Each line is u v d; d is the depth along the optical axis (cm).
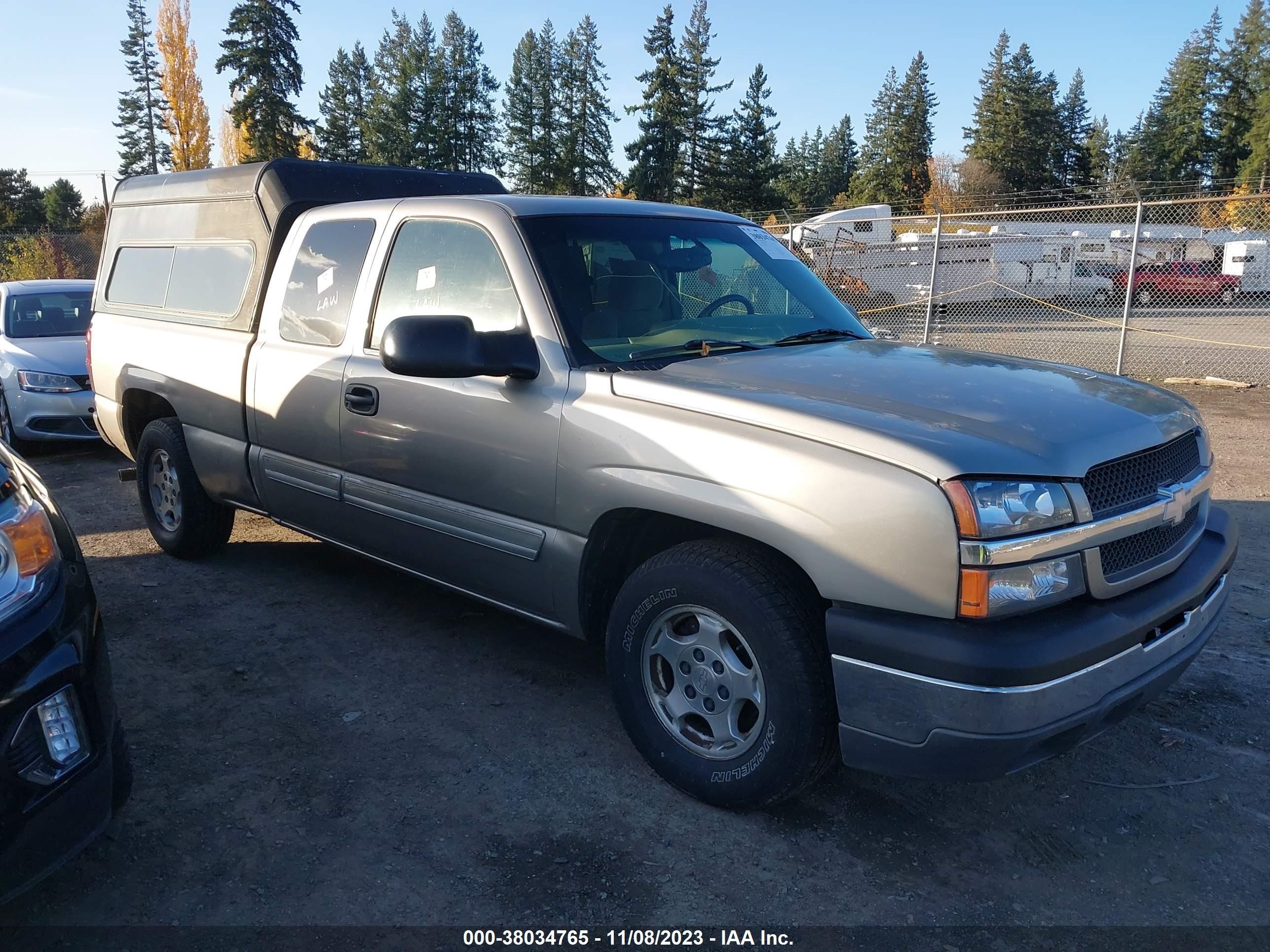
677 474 292
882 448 257
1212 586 315
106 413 570
